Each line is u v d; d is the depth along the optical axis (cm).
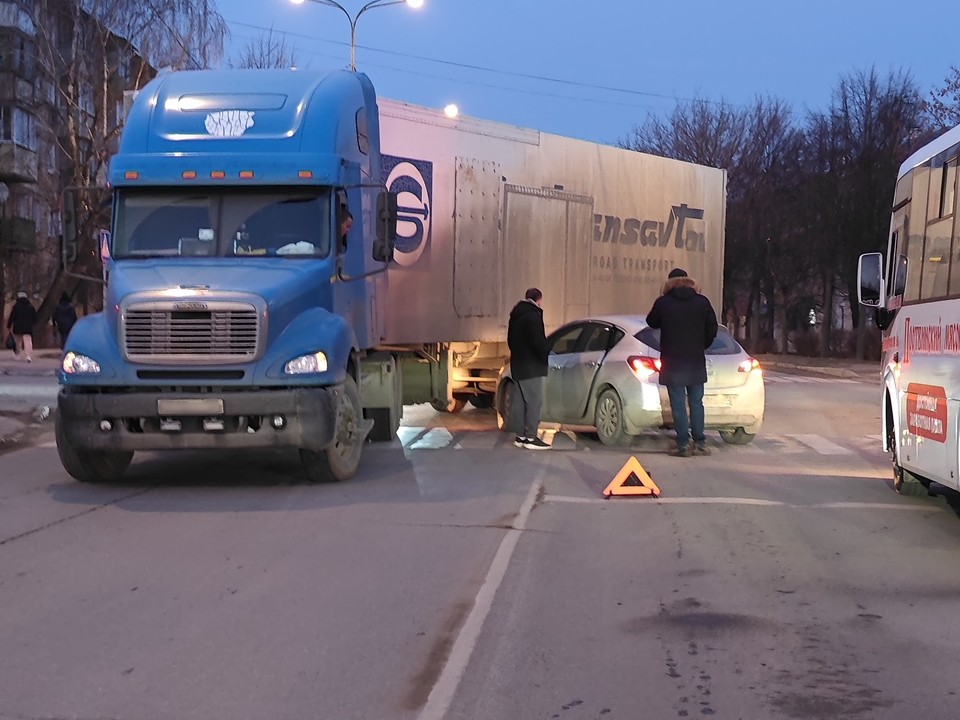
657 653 498
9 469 1033
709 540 734
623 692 448
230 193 951
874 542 733
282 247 938
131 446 861
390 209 1005
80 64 3111
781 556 689
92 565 648
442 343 1388
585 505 855
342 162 970
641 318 1262
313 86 1009
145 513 809
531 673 470
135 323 853
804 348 4500
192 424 859
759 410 1237
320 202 950
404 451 1175
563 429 1444
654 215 1745
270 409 852
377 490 912
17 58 3584
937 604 580
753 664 483
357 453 974
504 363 1499
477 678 464
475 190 1368
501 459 1110
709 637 522
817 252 3906
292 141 954
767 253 4419
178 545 701
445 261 1318
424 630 528
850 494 929
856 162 3622
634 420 1180
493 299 1407
